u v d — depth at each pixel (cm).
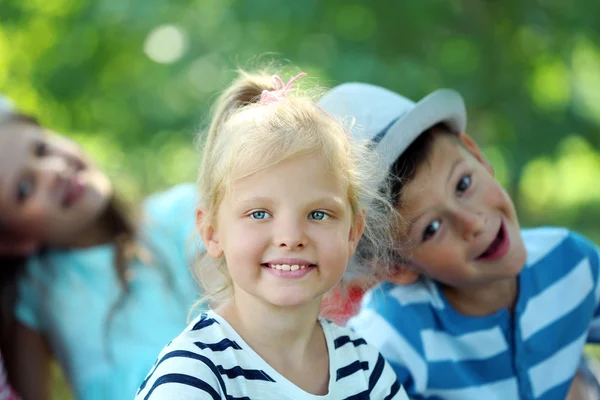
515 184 456
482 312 184
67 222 264
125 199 277
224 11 445
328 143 128
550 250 193
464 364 181
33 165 260
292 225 122
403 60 427
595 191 637
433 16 431
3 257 272
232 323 131
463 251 169
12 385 270
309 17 427
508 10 439
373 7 426
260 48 441
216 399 122
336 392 133
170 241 274
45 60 490
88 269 269
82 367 265
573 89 476
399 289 185
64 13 487
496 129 453
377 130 167
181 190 290
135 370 257
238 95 156
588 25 433
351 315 179
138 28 460
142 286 267
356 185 135
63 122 508
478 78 435
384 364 142
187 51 460
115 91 498
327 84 401
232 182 126
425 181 167
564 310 188
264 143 125
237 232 125
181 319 266
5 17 489
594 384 210
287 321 129
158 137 508
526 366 183
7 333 274
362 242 163
